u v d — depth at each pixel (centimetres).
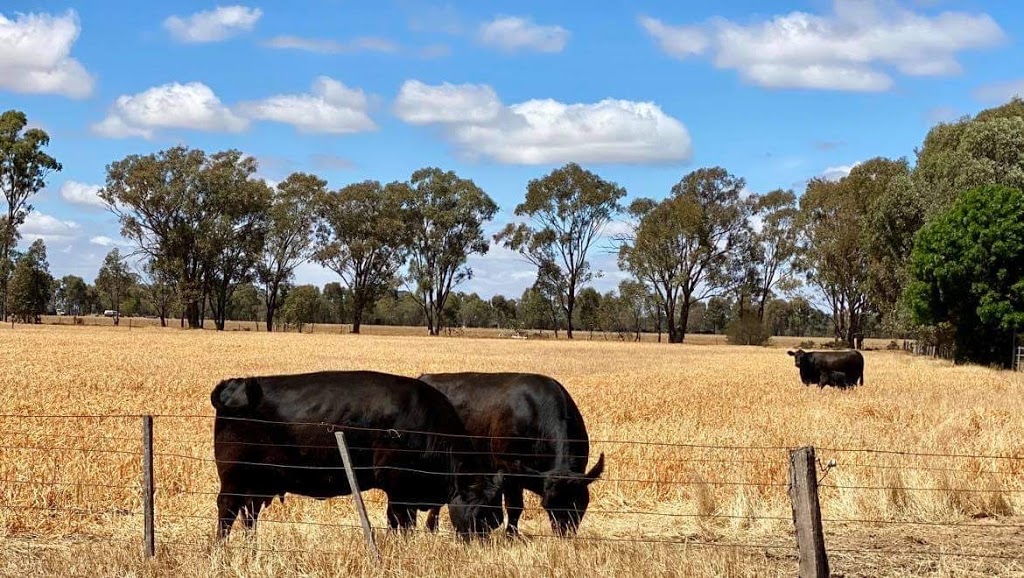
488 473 981
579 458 1104
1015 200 4681
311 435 959
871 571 915
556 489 991
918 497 1207
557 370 4062
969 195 4831
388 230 10381
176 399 2353
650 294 9788
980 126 6106
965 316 4916
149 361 3919
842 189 8825
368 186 10569
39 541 1023
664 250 9488
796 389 2936
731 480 1326
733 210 9606
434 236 10675
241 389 973
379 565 823
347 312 14062
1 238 9894
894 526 1123
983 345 4938
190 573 823
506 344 7794
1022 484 1323
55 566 850
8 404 2172
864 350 8475
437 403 993
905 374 3834
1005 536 1071
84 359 3912
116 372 3209
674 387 2966
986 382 3303
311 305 11144
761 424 1880
